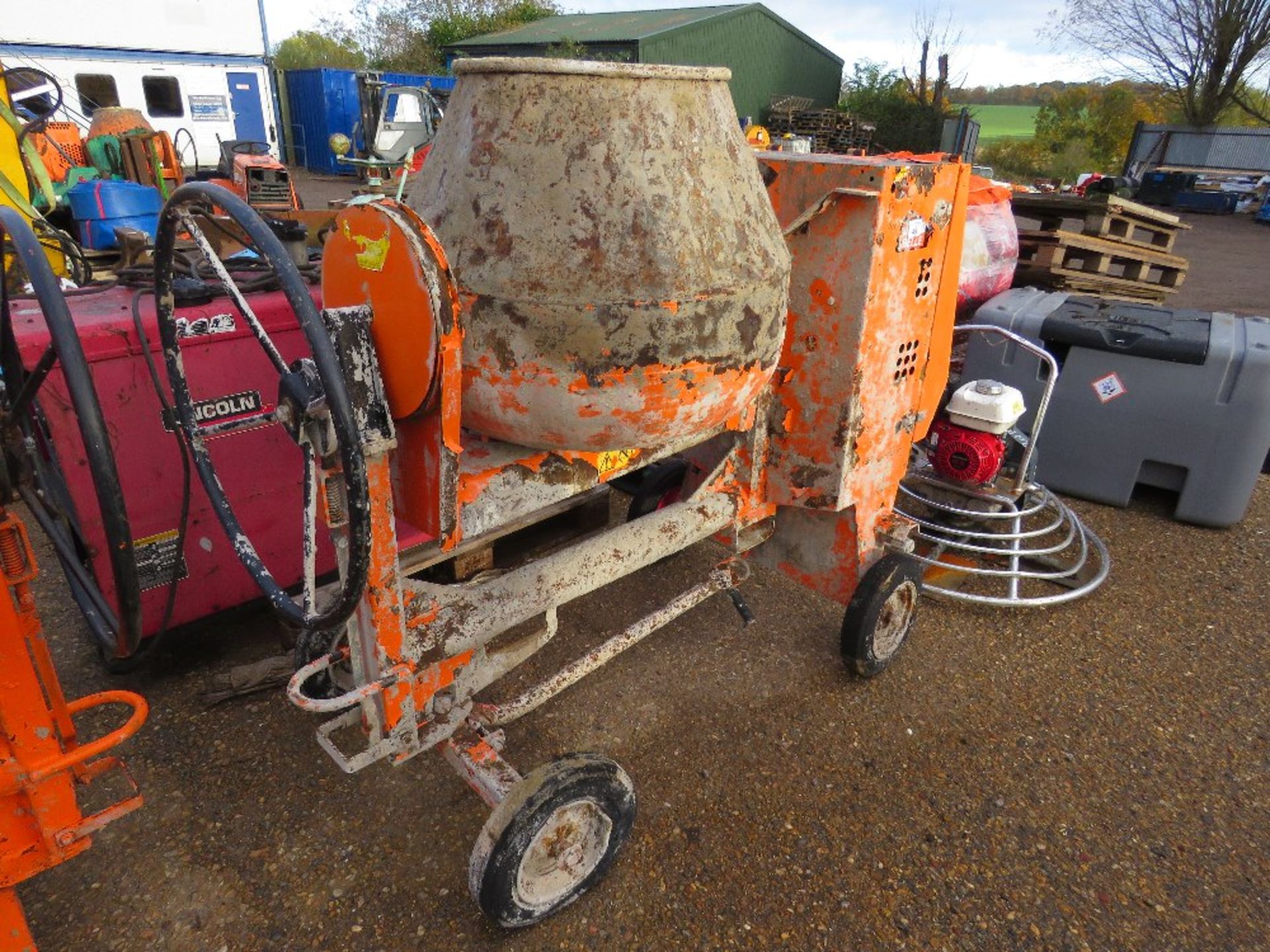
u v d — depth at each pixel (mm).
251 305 2531
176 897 1990
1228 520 3951
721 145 1715
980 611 3312
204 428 1665
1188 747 2625
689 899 2041
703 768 2457
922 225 2354
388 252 1416
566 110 1547
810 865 2150
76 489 2324
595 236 1541
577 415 1641
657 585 3391
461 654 1930
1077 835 2279
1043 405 3332
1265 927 2033
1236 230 15180
